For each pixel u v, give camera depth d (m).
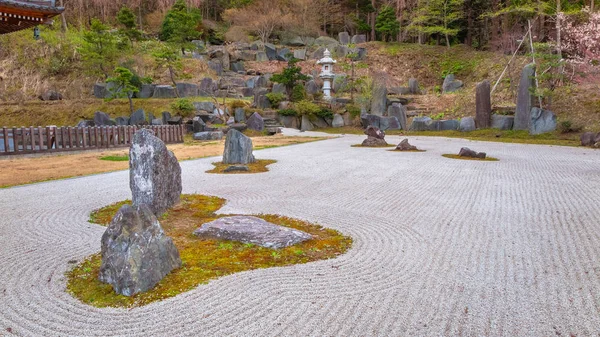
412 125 26.91
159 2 44.28
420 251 4.66
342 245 4.91
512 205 6.99
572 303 3.33
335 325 3.00
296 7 45.38
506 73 30.59
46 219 6.15
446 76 34.28
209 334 2.89
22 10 12.77
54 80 30.20
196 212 6.54
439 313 3.17
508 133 22.91
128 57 29.95
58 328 3.00
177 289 3.63
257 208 6.81
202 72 33.47
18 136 14.94
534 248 4.73
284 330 2.93
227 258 4.43
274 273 4.02
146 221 3.84
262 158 13.77
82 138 16.77
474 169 11.34
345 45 41.47
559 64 22.86
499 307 3.27
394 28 42.22
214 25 46.34
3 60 30.64
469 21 40.81
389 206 6.96
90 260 4.41
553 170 11.14
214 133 21.77
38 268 4.18
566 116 22.80
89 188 8.75
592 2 27.88
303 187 8.70
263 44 41.44
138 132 6.34
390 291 3.59
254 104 28.33
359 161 12.95
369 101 29.72
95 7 40.72
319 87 33.47
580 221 5.93
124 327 3.01
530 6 31.36
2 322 3.09
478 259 4.37
